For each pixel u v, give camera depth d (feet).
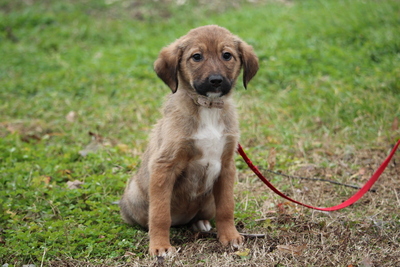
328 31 40.75
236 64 17.56
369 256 15.34
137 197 18.16
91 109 32.01
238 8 54.95
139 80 36.22
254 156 25.07
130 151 25.99
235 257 15.78
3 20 50.49
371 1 47.80
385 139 25.54
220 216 17.06
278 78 34.17
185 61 17.06
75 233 17.12
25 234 16.72
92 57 42.37
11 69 39.73
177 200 17.79
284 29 43.24
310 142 26.00
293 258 15.37
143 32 49.29
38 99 33.65
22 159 24.62
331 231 17.30
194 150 16.63
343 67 34.71
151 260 15.67
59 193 20.21
